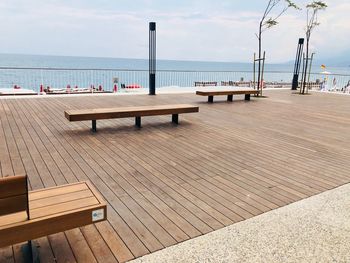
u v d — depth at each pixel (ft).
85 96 30.45
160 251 6.84
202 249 7.00
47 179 10.50
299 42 45.09
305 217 8.71
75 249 6.76
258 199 9.71
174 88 42.32
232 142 16.25
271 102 32.40
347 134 19.15
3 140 14.76
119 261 6.43
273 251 7.07
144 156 13.37
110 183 10.39
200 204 9.18
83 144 14.69
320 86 60.13
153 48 32.91
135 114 17.99
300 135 18.49
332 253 7.10
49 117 20.06
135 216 8.30
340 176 12.00
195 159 13.29
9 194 5.06
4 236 5.34
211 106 27.99
